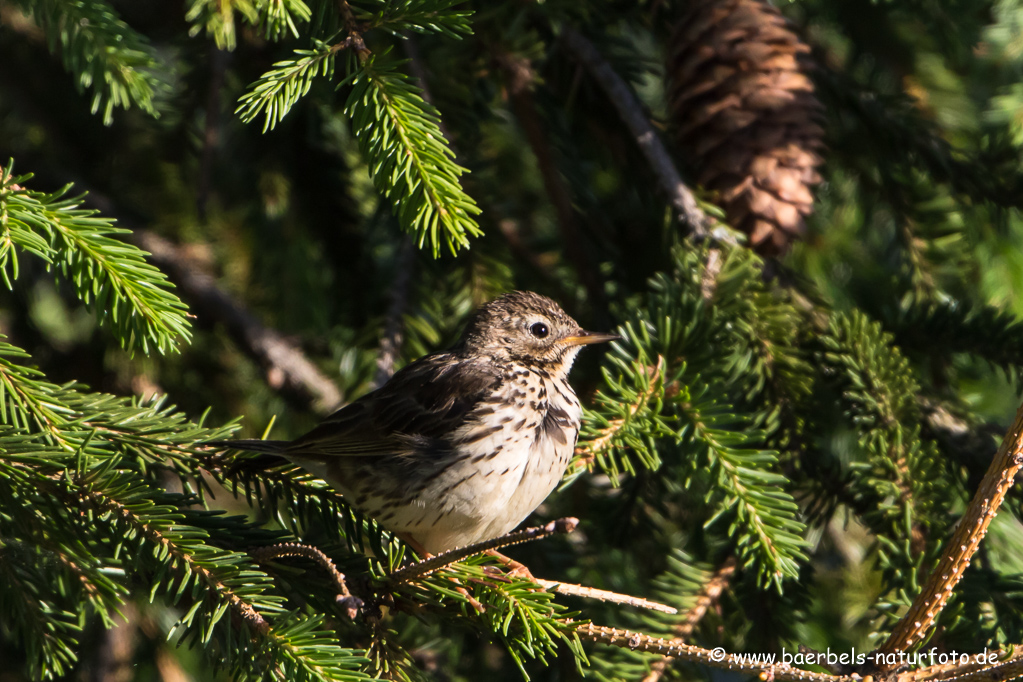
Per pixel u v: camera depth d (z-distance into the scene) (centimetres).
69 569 705
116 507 659
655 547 1131
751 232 1009
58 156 1366
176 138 1297
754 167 1003
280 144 1277
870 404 900
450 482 823
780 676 583
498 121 1168
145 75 784
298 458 809
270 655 618
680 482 969
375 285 1177
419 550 864
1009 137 1096
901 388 903
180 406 1341
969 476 938
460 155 1069
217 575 647
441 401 845
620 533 1038
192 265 1370
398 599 732
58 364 1334
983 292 1189
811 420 952
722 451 816
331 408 1305
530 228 1292
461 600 690
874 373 904
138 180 1390
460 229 709
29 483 662
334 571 614
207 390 1364
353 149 1282
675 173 1016
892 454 854
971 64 1330
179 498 738
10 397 725
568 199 1161
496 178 1300
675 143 1084
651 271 1202
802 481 930
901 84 1303
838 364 945
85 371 1331
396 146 718
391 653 709
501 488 833
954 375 1052
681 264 923
